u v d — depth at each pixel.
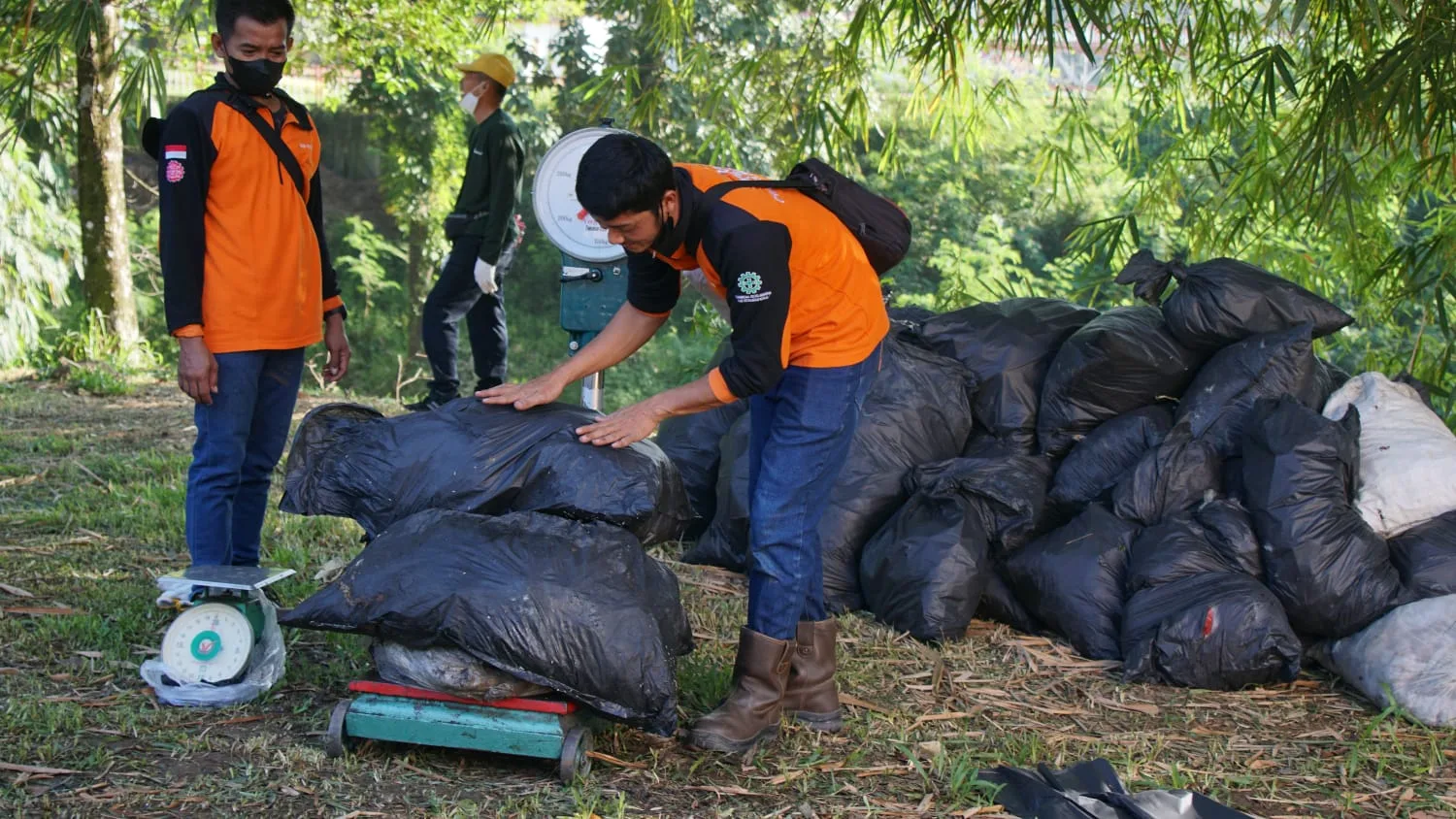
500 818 2.58
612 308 4.70
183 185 3.14
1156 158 7.70
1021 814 2.72
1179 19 6.70
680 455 5.06
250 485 3.60
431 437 2.99
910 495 4.42
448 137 19.47
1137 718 3.44
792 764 2.96
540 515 2.88
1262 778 3.03
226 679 3.09
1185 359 4.43
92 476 5.70
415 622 2.71
